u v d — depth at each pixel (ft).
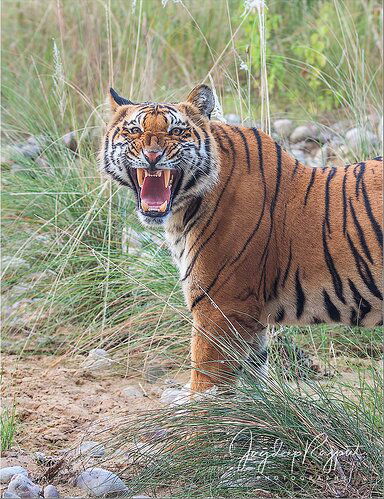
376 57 58.29
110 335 37.37
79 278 39.11
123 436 27.63
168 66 59.88
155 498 24.99
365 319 29.76
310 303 29.91
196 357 29.73
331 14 61.11
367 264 29.07
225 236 29.35
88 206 41.68
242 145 30.07
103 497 25.93
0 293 40.68
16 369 35.58
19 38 64.13
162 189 29.94
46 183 43.06
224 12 62.64
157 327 35.29
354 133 47.42
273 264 29.71
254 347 30.40
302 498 24.68
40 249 41.39
